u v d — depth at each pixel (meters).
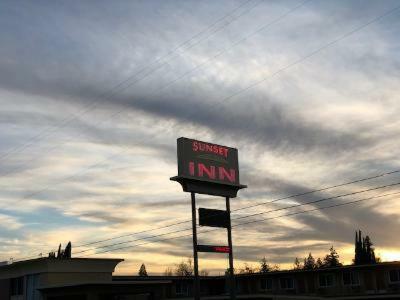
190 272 136.38
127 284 42.19
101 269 50.00
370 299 46.53
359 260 102.31
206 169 35.88
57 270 47.12
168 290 66.75
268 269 136.62
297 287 64.31
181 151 34.81
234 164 38.31
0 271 53.69
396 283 55.81
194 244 33.47
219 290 72.44
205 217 35.19
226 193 37.22
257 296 46.69
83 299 45.16
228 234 36.38
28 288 49.00
